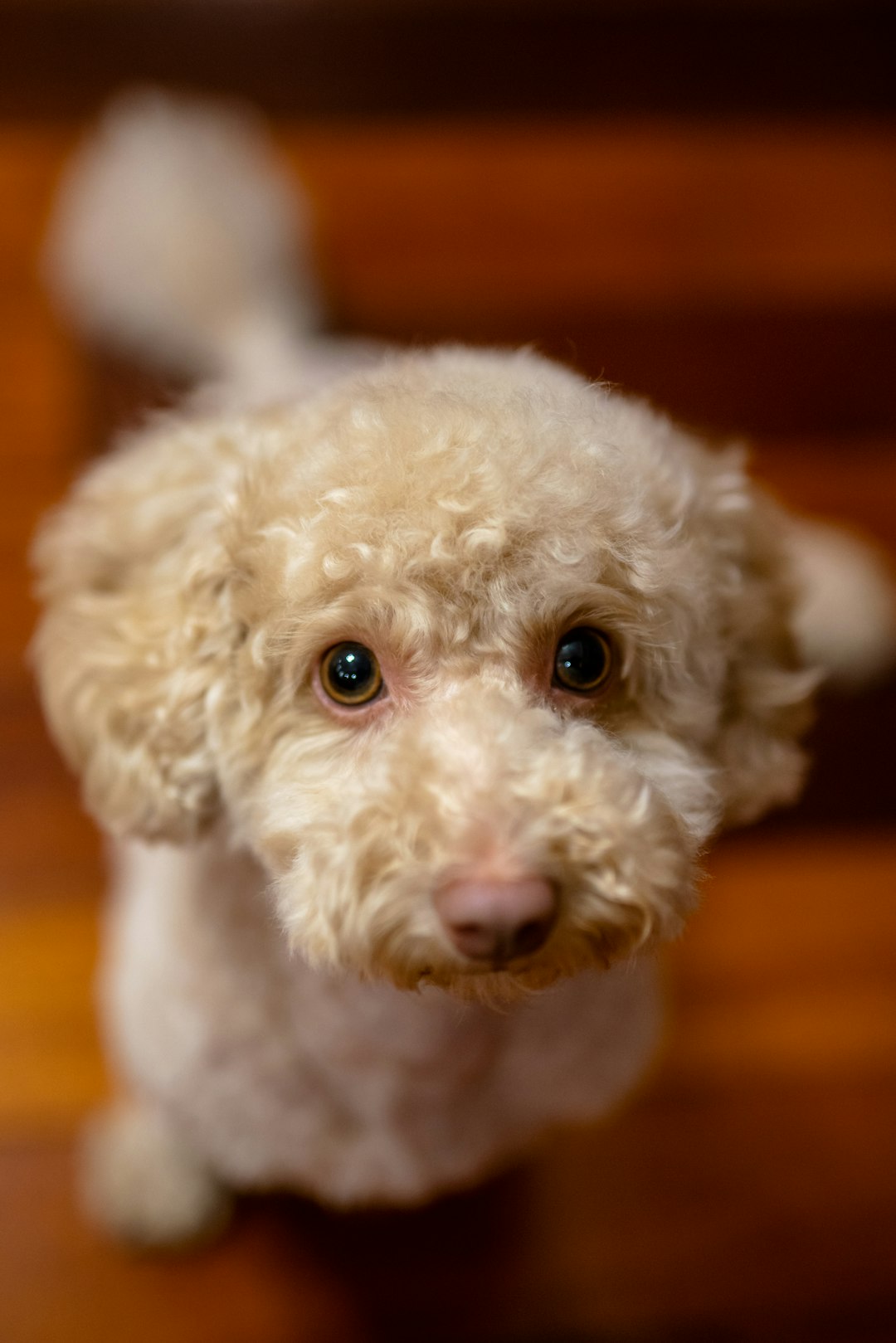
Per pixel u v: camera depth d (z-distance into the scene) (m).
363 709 0.43
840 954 0.73
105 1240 0.64
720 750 0.47
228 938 0.49
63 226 0.93
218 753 0.45
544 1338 0.63
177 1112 0.56
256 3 1.07
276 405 0.48
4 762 0.74
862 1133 0.68
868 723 0.79
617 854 0.40
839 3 1.14
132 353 0.90
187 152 0.91
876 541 0.88
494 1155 0.56
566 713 0.43
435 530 0.40
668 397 0.92
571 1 1.12
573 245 0.99
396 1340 0.63
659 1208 0.66
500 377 0.44
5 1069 0.67
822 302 0.98
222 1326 0.62
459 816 0.39
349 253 0.97
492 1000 0.41
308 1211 0.65
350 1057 0.50
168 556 0.47
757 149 1.06
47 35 1.04
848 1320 0.64
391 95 1.05
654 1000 0.54
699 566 0.44
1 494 0.84
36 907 0.71
